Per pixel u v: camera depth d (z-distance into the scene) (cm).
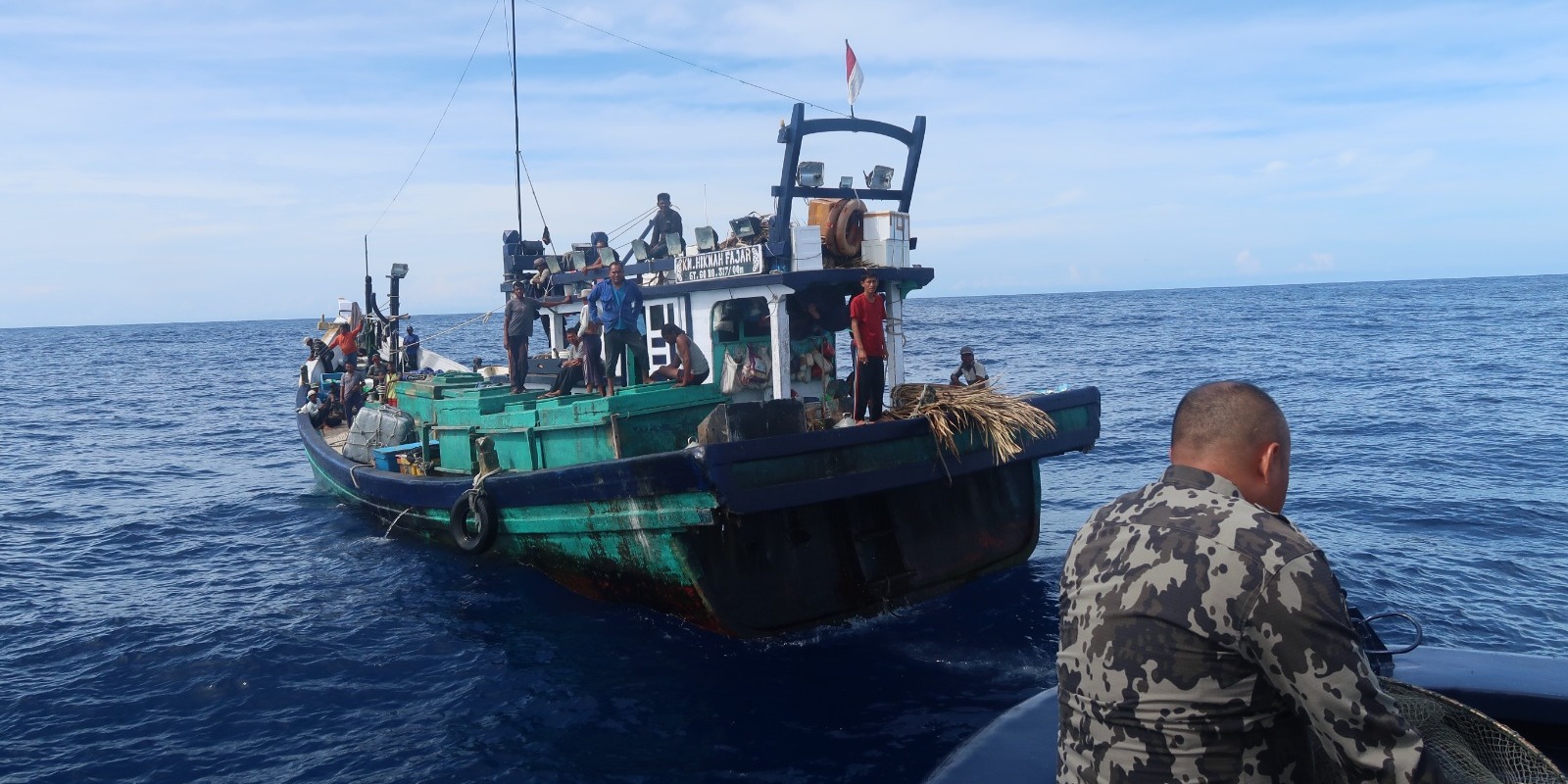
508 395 1154
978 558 1027
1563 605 917
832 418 1042
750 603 874
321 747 705
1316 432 1927
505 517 1038
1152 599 224
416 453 1300
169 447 2261
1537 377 2781
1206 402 253
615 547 919
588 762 668
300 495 1630
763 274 1015
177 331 16225
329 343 1931
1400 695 315
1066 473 1616
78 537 1356
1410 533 1163
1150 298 16625
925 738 688
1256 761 222
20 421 2827
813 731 702
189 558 1241
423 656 872
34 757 694
